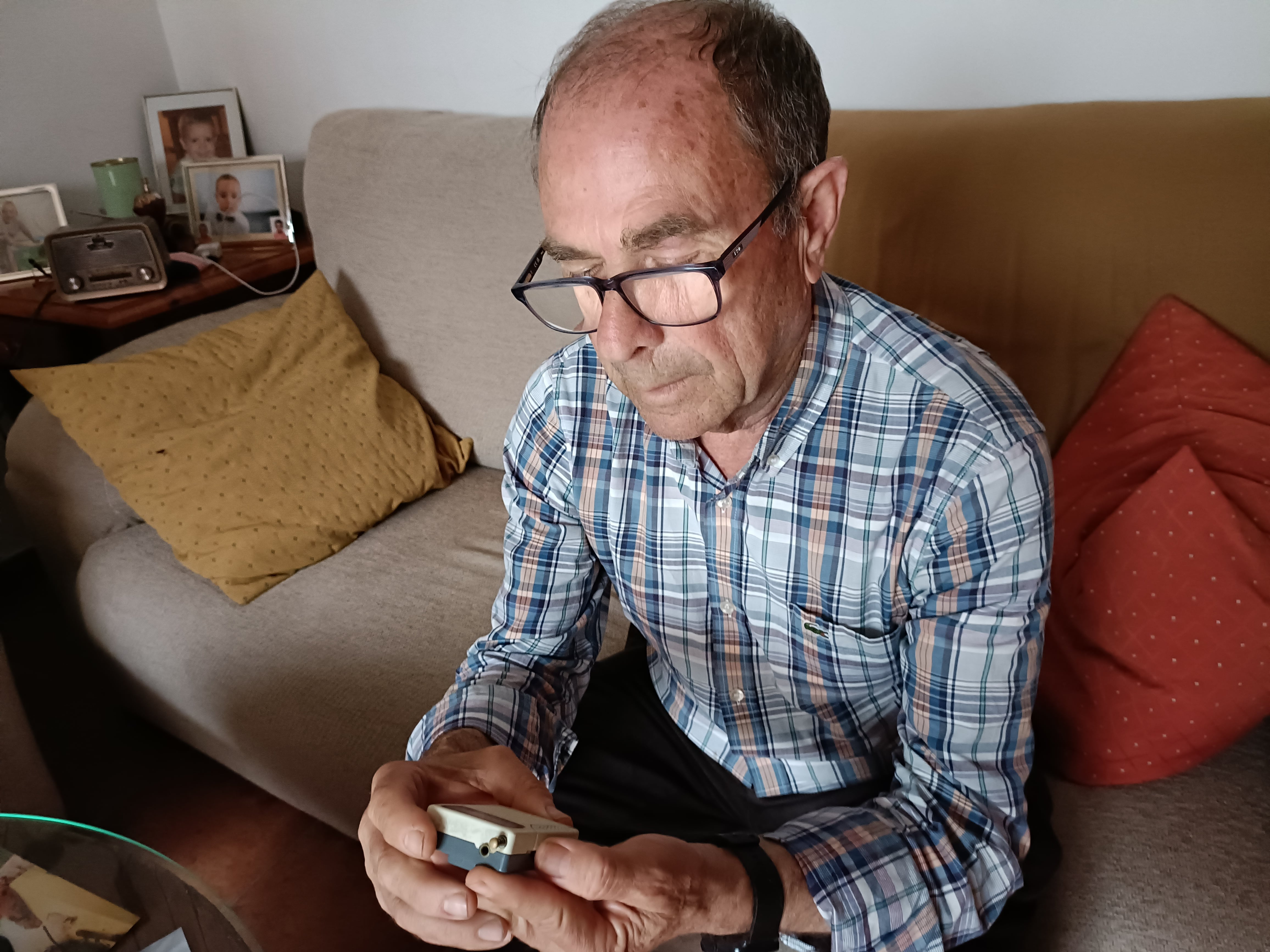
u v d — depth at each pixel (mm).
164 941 779
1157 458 953
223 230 2025
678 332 653
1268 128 964
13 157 2014
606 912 611
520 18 1731
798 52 675
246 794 1537
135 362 1463
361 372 1593
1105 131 1048
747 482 798
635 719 1001
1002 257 1088
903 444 747
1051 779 956
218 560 1338
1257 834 842
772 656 867
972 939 741
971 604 733
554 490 909
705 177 610
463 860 600
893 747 905
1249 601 853
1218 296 979
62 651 1943
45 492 1492
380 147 1665
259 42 2102
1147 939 777
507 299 1535
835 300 782
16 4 1950
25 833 893
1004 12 1249
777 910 657
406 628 1246
